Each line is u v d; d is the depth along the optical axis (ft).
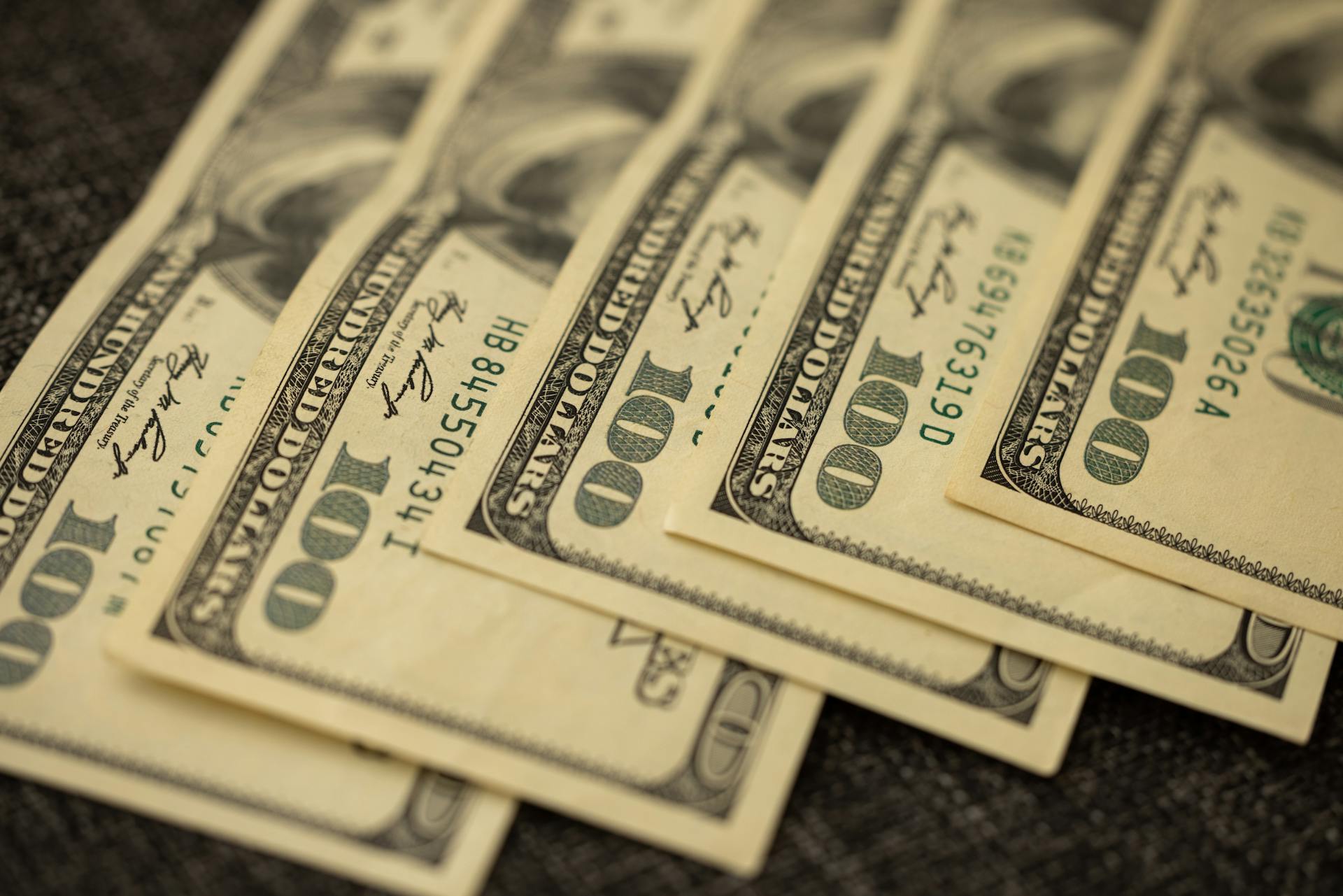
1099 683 1.68
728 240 1.97
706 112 2.23
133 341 1.86
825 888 1.54
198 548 1.64
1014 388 1.81
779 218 2.02
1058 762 1.60
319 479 1.69
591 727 1.57
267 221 2.06
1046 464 1.75
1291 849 1.57
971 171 2.09
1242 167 2.09
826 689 1.61
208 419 1.79
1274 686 1.63
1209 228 2.01
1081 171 2.11
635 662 1.61
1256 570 1.70
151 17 2.34
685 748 1.57
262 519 1.66
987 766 1.61
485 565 1.65
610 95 2.27
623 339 1.84
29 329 1.94
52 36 2.30
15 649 1.59
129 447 1.75
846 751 1.62
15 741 1.54
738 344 1.84
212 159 2.16
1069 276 1.94
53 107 2.22
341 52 2.34
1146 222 2.01
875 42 2.30
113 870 1.51
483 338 1.84
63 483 1.71
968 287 1.93
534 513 1.69
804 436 1.76
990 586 1.67
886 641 1.64
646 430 1.76
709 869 1.54
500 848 1.54
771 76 2.28
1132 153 2.11
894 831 1.57
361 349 1.81
